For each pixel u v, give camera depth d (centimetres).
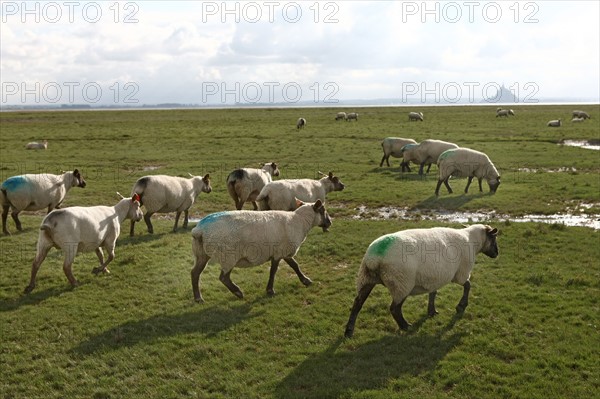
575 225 1945
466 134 5197
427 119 7862
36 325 1123
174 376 915
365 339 1043
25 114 12581
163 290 1316
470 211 2191
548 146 4216
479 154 2455
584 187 2589
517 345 1002
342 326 1105
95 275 1416
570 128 5894
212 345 1020
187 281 1376
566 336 1034
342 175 3073
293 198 1744
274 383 885
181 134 5791
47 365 952
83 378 909
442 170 2455
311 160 3691
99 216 1377
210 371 929
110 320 1140
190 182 1909
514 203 2297
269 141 4947
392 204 2342
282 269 1478
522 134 5175
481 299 1230
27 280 1384
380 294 1268
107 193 2602
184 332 1081
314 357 973
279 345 1028
